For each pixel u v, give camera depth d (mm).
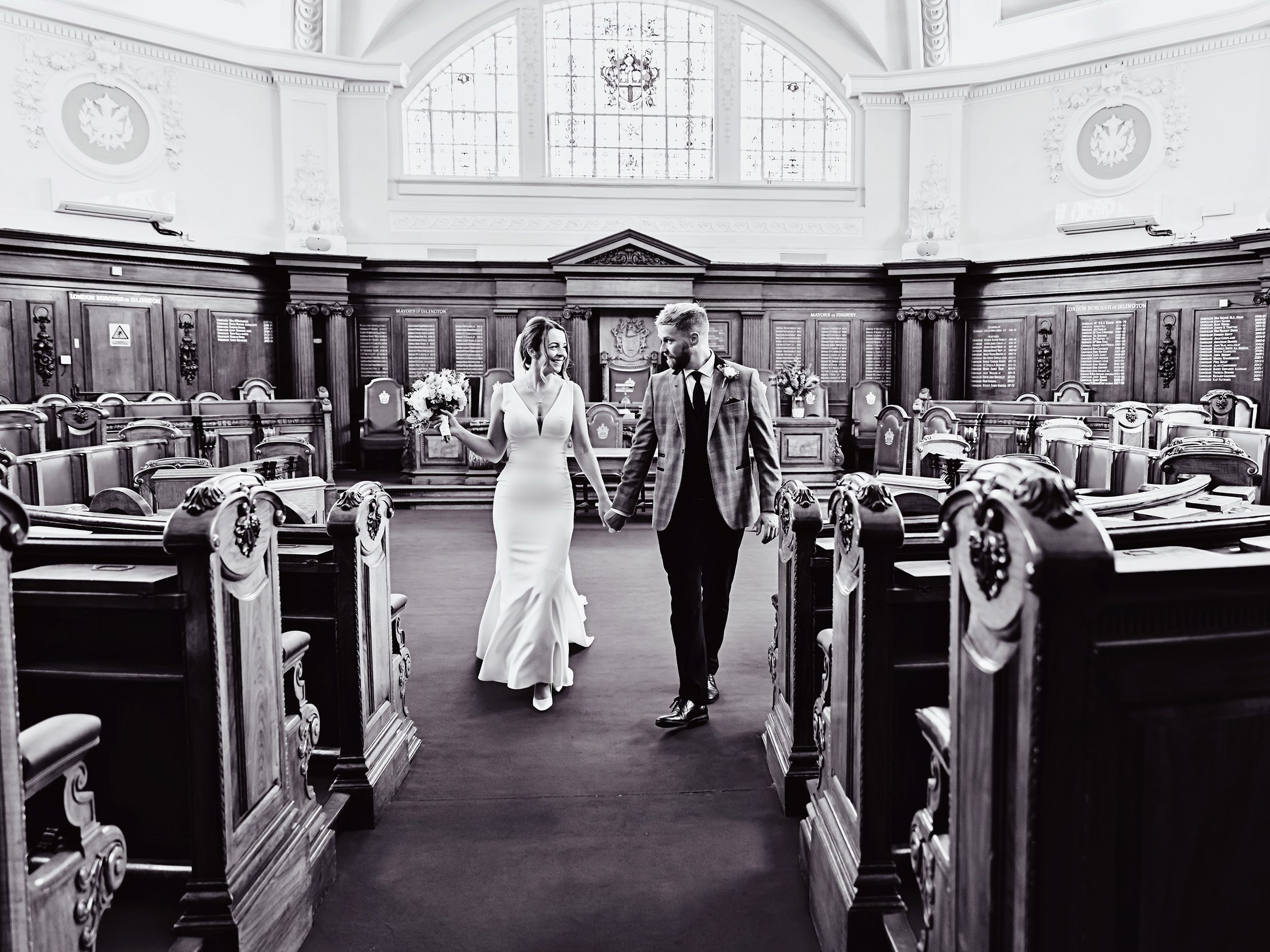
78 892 1562
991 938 1404
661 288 12641
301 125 12180
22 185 10227
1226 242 10555
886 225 13250
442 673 4375
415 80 12828
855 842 2156
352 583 2859
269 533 2252
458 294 12812
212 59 11562
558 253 13008
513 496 3992
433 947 2207
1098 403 10781
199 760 1968
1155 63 11383
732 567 3674
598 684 4199
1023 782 1295
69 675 2182
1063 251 12148
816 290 13203
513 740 3518
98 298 10719
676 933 2268
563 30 13125
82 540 2156
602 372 12906
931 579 2172
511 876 2533
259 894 2064
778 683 3338
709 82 13359
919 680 2430
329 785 2969
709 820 2871
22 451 6297
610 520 3645
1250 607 1399
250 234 12070
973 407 10609
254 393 11570
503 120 13102
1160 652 1354
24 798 1409
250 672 2123
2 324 10008
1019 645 1298
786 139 13477
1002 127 12531
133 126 11000
